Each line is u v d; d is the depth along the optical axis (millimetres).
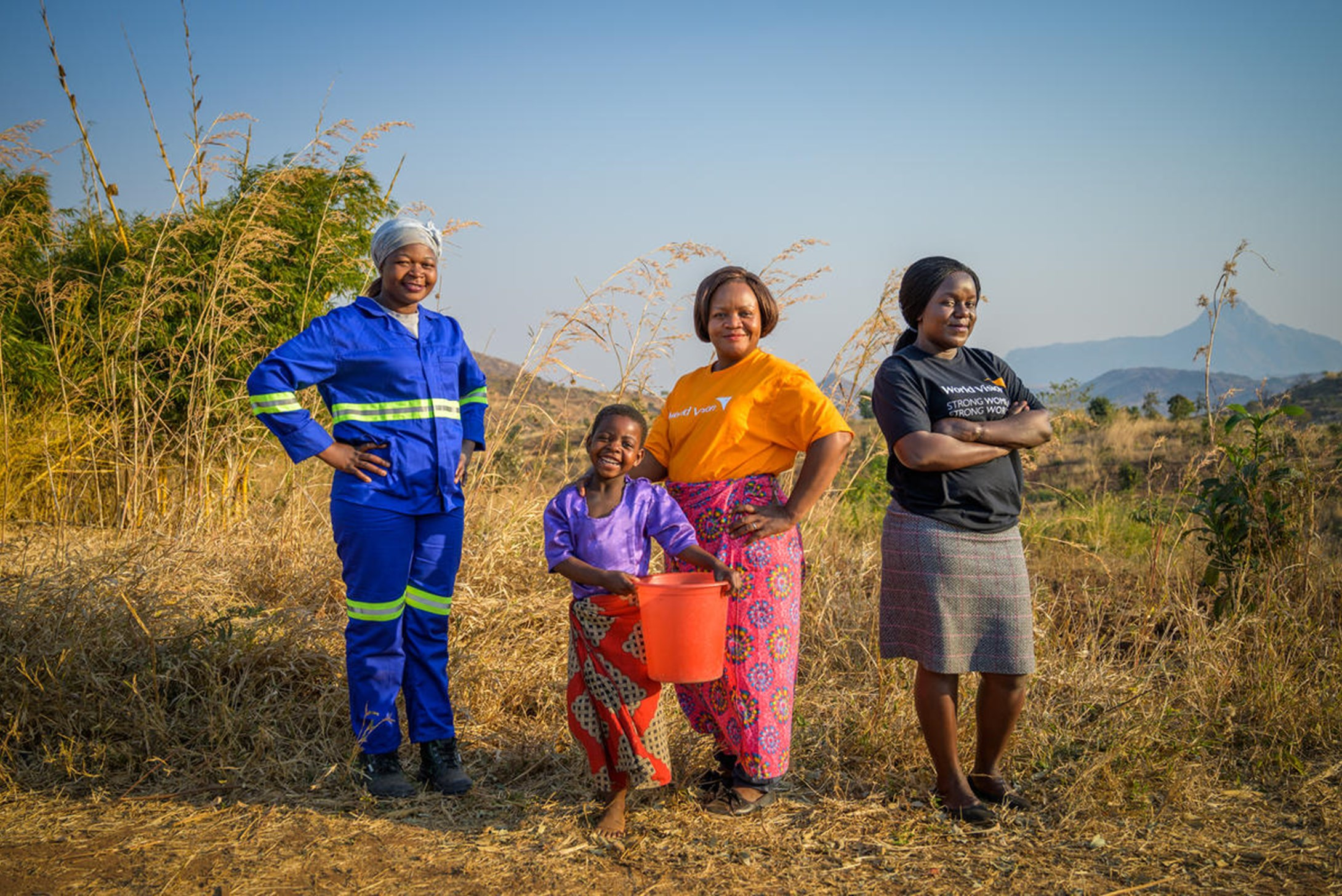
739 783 3611
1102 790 3682
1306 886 3049
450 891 2961
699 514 3652
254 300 7520
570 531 3541
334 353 3795
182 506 6812
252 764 3803
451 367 4012
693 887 3020
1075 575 7324
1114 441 21625
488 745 4211
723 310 3695
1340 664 4719
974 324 3754
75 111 7930
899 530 3676
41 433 7379
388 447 3807
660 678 3246
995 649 3553
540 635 5258
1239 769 4027
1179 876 3113
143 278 7887
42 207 8742
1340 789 3797
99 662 4203
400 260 3881
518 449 7176
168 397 7176
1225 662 4809
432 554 3865
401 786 3709
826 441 3490
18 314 8188
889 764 3938
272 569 5750
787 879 3082
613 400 6781
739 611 3549
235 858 3133
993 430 3506
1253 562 5430
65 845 3188
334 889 2949
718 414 3652
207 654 4320
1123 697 4523
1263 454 5629
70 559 5305
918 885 3051
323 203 8539
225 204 8555
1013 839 3391
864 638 5531
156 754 3822
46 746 3766
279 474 8000
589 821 3477
